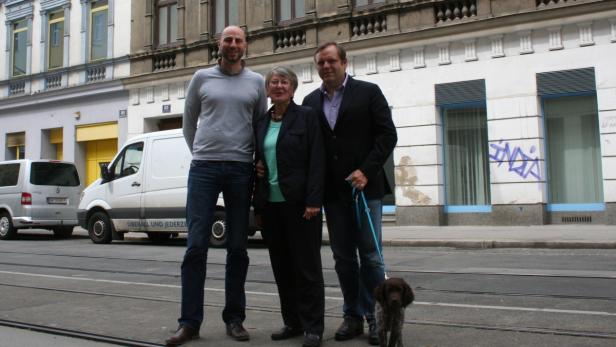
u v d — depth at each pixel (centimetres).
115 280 790
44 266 961
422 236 1312
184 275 450
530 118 1451
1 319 534
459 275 769
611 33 1366
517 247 1138
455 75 1551
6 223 1652
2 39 2556
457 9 1559
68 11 2344
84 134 2275
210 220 458
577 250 1062
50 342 455
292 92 445
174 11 2103
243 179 461
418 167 1590
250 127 469
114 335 467
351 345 428
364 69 1681
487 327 474
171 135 1337
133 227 1375
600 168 1423
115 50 2200
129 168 1394
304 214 427
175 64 2066
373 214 438
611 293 610
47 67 2409
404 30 1622
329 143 443
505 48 1488
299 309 429
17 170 1648
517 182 1463
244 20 1922
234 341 445
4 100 2484
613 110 1362
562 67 1418
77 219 1633
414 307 564
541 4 1452
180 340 434
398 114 1623
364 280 439
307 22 1784
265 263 949
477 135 1570
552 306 555
